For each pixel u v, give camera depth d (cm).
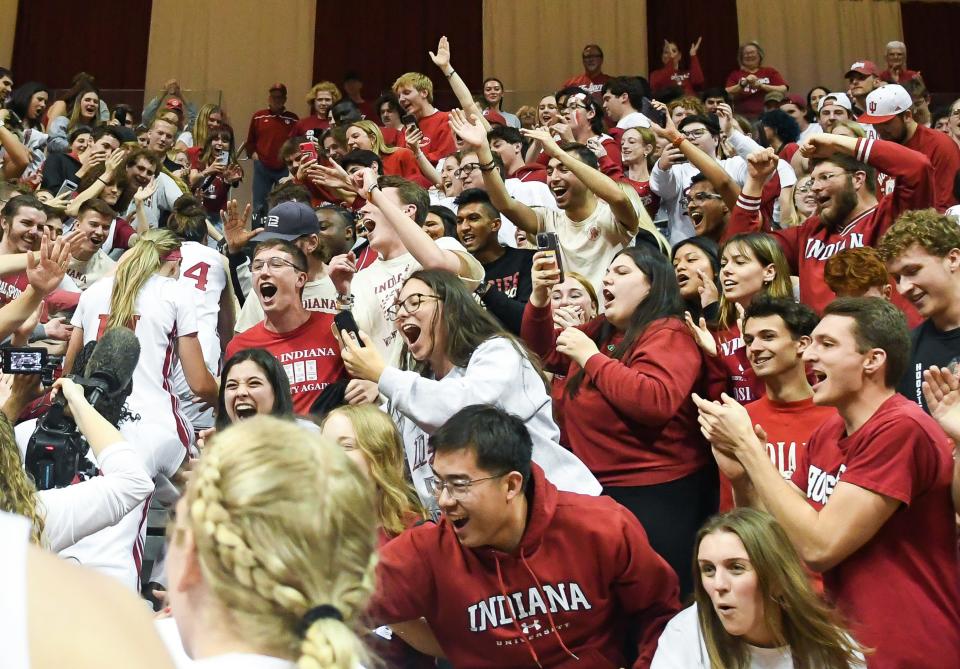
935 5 1207
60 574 77
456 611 245
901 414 234
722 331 362
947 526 233
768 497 234
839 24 1207
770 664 225
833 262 351
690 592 301
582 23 1216
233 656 105
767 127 802
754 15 1212
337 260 437
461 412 240
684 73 1135
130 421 349
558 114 786
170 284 377
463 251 382
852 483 230
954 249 310
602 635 248
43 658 71
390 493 279
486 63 1223
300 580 105
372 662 130
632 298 327
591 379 315
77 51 1227
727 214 514
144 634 77
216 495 106
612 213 473
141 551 327
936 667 225
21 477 226
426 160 708
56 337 431
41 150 847
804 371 307
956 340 309
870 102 571
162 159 736
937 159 566
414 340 303
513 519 238
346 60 1232
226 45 1225
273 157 998
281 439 112
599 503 248
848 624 229
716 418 243
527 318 346
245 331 397
